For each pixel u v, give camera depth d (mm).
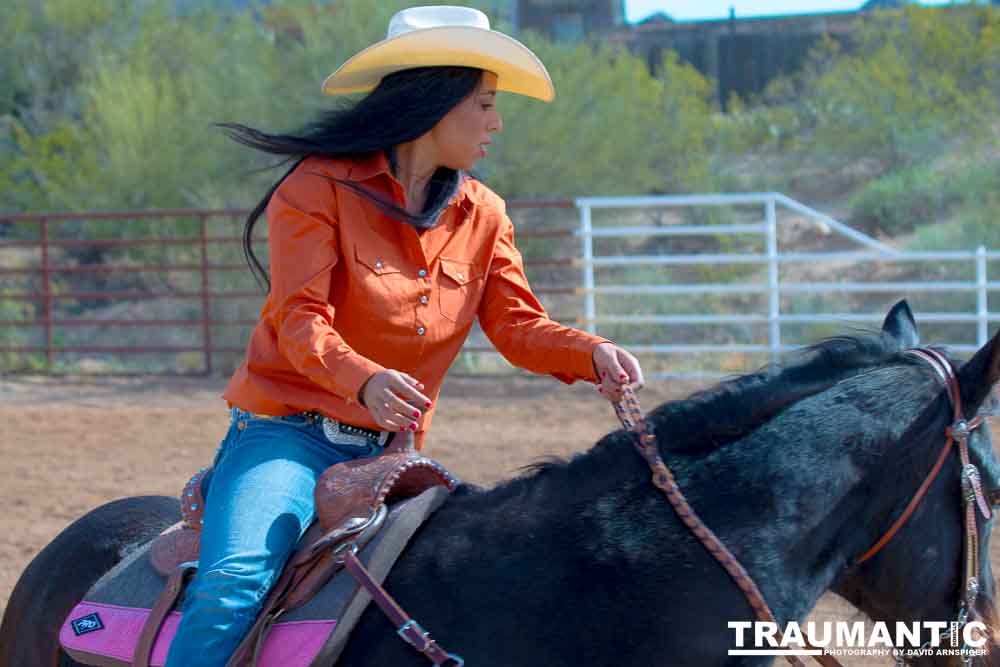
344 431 4703
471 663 4117
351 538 4320
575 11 55969
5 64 41312
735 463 4203
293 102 33250
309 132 4844
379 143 4699
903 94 38500
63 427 18766
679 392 20297
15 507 13656
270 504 4434
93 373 24391
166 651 4445
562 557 4156
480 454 15859
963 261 28188
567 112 33125
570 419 18406
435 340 4836
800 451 4180
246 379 4730
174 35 39812
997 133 36906
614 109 34281
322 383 4359
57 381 23844
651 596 4051
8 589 10633
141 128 33406
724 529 4102
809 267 30500
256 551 4312
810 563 4145
